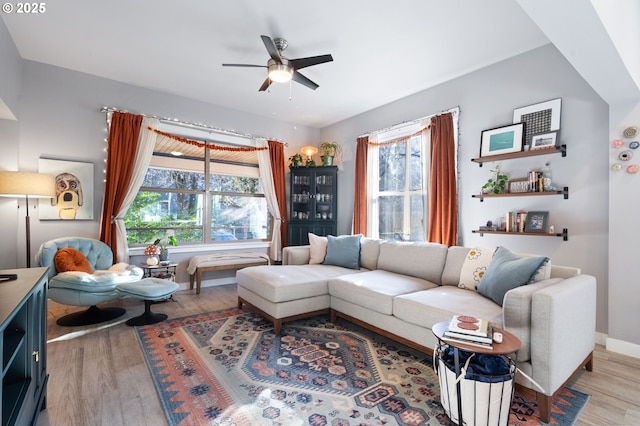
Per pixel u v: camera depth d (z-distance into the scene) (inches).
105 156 159.5
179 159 188.2
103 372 86.9
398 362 94.7
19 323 57.2
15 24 114.0
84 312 135.4
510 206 132.6
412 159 179.0
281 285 116.2
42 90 143.6
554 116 120.3
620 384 82.4
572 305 75.0
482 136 140.6
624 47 81.7
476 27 112.4
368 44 124.1
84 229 153.7
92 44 127.3
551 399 68.7
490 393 60.2
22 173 122.0
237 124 204.2
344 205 222.2
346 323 128.4
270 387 80.3
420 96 171.5
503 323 75.0
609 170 106.3
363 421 67.4
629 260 102.3
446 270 120.9
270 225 224.1
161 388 79.1
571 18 66.4
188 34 119.2
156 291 122.5
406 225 181.0
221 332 117.4
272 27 113.5
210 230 199.5
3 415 46.6
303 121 228.5
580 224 114.2
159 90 173.8
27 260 129.5
